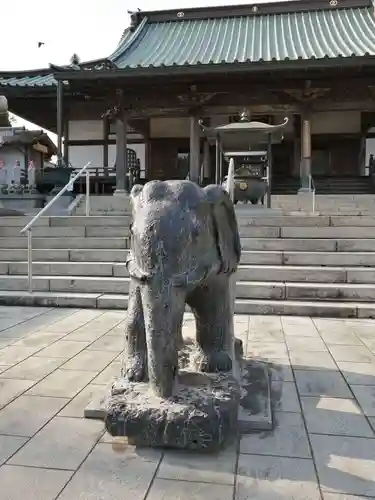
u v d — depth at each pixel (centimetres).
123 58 1902
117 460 242
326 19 2166
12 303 665
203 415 249
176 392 270
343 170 2155
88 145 2147
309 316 599
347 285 647
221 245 280
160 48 2053
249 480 225
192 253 249
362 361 411
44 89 1855
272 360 414
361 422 289
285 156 2219
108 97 1733
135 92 1725
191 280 246
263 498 211
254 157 1110
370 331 521
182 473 231
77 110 2075
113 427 256
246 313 612
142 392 275
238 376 334
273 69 1498
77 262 777
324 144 2166
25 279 709
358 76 1592
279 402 320
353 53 1520
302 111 1700
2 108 1459
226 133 1047
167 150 2209
